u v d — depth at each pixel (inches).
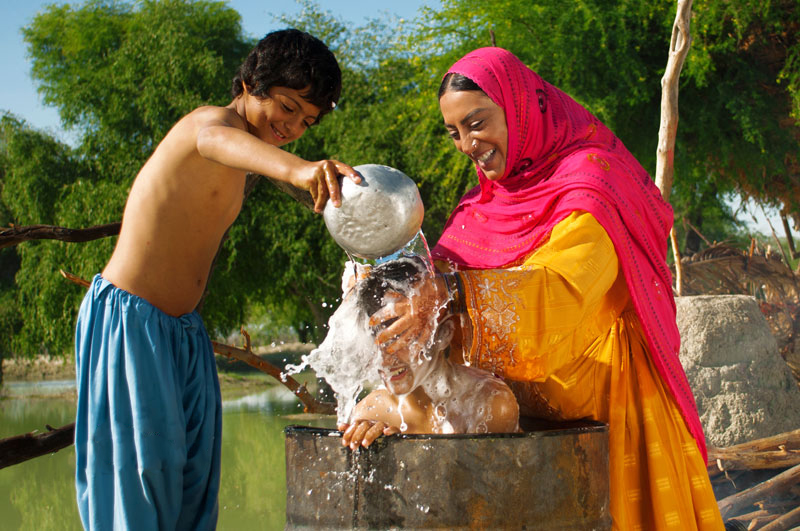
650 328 84.6
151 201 89.4
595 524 71.9
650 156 435.8
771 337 198.1
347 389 77.4
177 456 85.7
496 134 91.4
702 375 191.8
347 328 75.7
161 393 85.7
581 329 83.2
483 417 80.3
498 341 73.2
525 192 91.1
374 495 66.3
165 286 90.0
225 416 529.3
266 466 352.8
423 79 511.2
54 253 593.6
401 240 67.2
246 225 591.8
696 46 406.0
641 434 86.6
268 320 979.3
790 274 327.6
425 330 73.5
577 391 86.8
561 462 68.8
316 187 66.9
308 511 69.5
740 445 169.0
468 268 93.8
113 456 84.8
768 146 419.8
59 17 677.3
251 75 89.6
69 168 645.9
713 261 326.6
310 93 89.5
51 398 768.9
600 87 425.1
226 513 269.7
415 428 82.5
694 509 86.7
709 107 427.2
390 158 552.4
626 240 84.1
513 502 66.0
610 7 425.4
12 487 349.4
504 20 442.6
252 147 72.1
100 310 88.4
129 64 615.8
